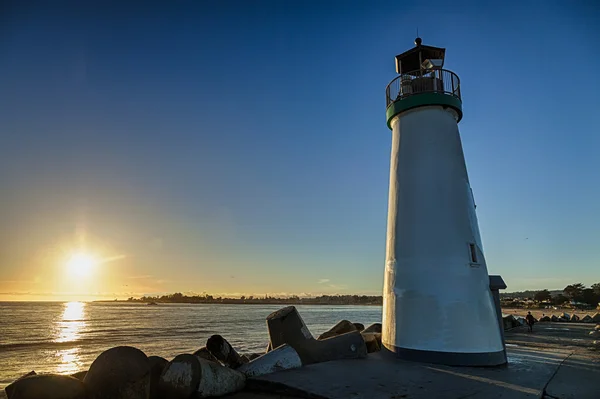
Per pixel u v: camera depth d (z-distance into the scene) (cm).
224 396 824
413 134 1310
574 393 779
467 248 1168
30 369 2969
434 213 1202
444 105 1291
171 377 788
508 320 2641
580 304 10119
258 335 5775
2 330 6506
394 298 1217
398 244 1252
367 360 1120
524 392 779
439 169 1245
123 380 673
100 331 6431
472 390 793
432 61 1370
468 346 1062
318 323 8419
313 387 806
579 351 1410
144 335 5731
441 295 1118
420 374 932
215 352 1148
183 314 13800
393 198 1328
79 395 644
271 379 868
